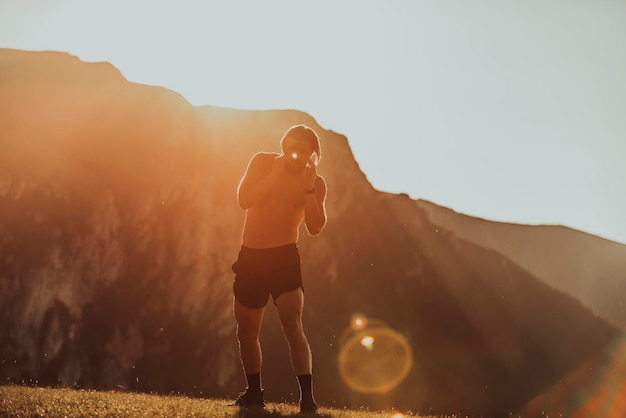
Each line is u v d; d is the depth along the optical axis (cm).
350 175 16050
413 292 14288
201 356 11738
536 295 15438
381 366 12681
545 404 12538
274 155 807
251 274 788
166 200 13338
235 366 11794
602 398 13188
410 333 13312
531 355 13788
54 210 11962
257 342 816
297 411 765
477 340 13788
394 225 15512
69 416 604
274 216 782
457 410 11944
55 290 11244
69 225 11931
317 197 818
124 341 11350
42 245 11525
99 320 11431
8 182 12006
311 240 14462
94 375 10881
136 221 12756
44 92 14288
